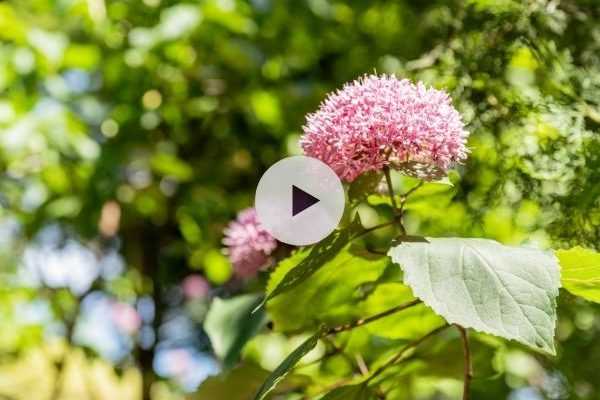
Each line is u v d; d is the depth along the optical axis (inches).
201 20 120.3
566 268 47.9
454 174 68.2
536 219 70.7
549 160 68.8
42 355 141.6
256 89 132.1
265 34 129.2
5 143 116.5
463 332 53.9
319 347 86.9
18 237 137.6
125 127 129.5
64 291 133.6
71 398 137.9
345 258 56.0
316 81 131.6
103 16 116.8
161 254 139.5
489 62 74.0
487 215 73.8
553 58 73.3
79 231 133.0
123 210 131.8
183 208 132.6
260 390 48.4
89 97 131.0
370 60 113.0
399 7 100.5
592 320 93.4
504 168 71.0
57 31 126.9
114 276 137.6
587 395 96.3
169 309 138.1
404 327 65.9
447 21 80.5
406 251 43.8
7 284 134.6
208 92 134.7
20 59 118.3
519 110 70.8
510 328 40.8
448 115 46.3
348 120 45.5
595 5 77.3
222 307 70.9
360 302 62.5
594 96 72.3
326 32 126.3
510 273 42.1
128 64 121.7
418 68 77.7
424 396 106.6
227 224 132.5
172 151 134.8
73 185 127.6
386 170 47.2
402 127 44.9
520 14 74.1
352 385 58.4
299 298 60.9
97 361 132.3
